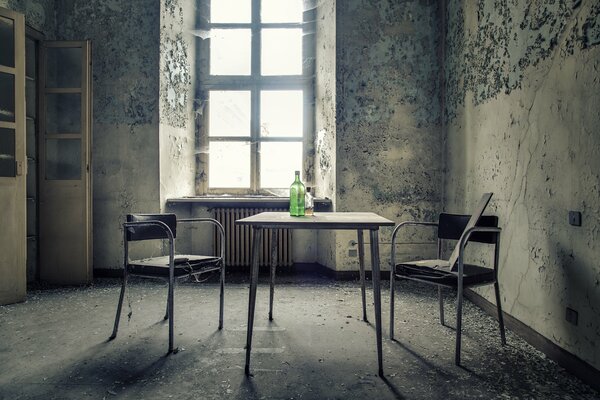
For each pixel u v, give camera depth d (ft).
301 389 5.90
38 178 12.55
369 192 13.24
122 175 13.32
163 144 13.48
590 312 6.02
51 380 6.14
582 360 6.20
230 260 14.30
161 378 6.23
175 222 8.76
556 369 6.59
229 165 15.60
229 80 15.39
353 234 13.25
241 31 15.44
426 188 13.24
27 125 12.38
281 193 15.47
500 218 9.00
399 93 13.26
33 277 12.60
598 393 5.78
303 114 15.38
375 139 13.24
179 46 14.23
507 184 8.68
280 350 7.36
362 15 13.23
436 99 13.25
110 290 11.74
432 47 13.25
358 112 13.23
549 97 7.13
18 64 10.52
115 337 7.93
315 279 13.39
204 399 5.61
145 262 7.88
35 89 12.54
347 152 13.23
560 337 6.75
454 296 11.25
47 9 12.93
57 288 11.95
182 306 10.19
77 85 13.04
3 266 10.18
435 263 8.13
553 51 7.04
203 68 15.42
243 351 7.30
